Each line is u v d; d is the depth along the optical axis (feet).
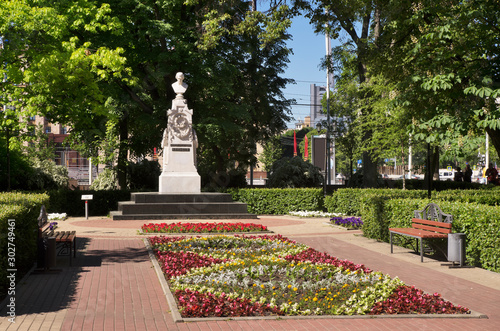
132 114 102.78
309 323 21.34
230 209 72.69
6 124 61.21
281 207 84.94
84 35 86.07
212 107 99.30
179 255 36.42
